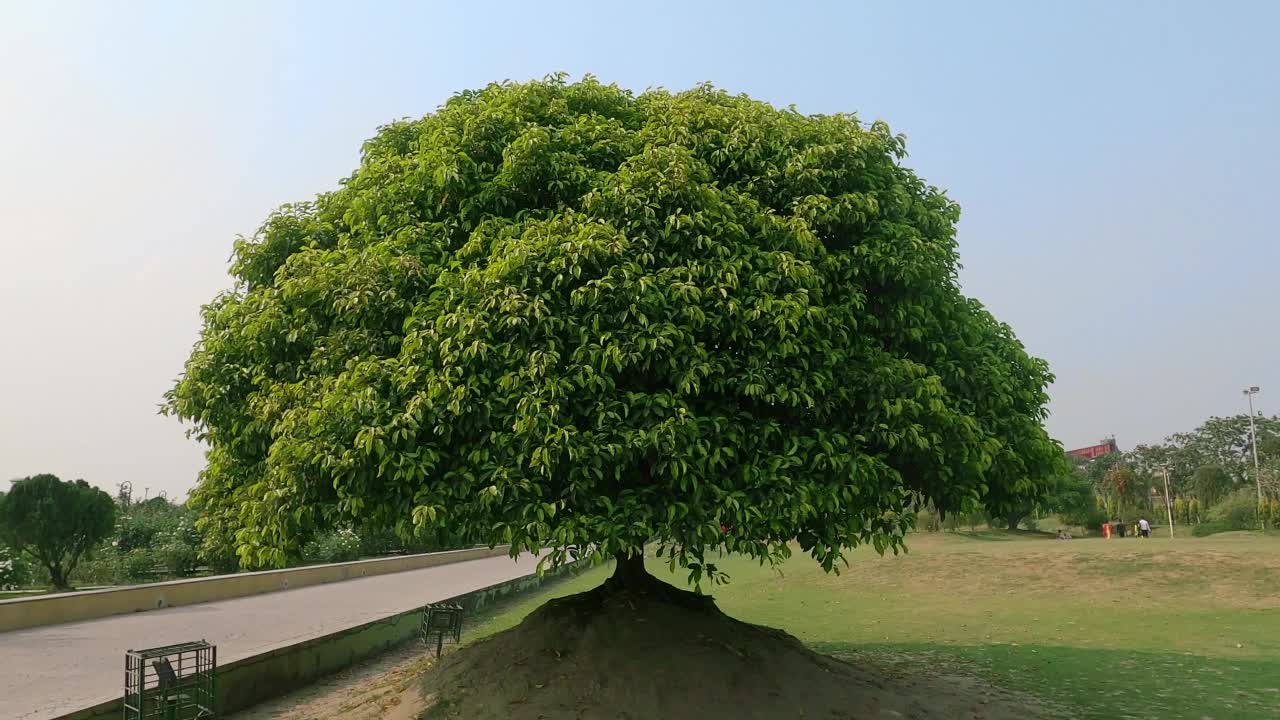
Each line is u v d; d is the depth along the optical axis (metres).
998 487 8.80
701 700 7.62
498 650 8.88
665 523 6.80
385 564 30.25
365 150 10.08
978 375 8.55
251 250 9.62
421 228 8.20
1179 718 8.59
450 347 6.87
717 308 7.21
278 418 7.89
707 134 8.71
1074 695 9.67
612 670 7.86
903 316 8.26
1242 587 19.73
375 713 8.79
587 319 6.90
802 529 7.41
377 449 6.53
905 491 8.22
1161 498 73.38
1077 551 25.17
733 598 21.97
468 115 9.16
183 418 9.14
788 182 8.48
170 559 25.16
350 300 7.64
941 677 10.73
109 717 8.28
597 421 6.70
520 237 7.52
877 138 8.89
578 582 29.25
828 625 16.53
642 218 7.39
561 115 9.17
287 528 7.48
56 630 14.57
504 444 6.68
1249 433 76.31
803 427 7.52
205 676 8.39
